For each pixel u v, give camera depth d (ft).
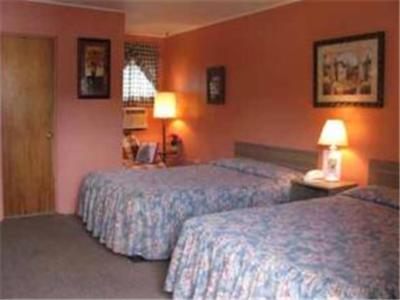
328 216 10.03
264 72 16.72
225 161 16.85
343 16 13.70
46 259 12.44
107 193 13.78
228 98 18.60
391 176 12.51
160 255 12.32
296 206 10.94
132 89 22.18
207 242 8.81
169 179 14.33
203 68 20.03
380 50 12.61
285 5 15.67
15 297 10.07
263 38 16.69
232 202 13.15
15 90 16.26
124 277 11.29
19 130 16.48
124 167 18.76
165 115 21.49
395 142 12.43
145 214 12.33
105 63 17.57
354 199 11.71
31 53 16.42
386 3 12.47
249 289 7.58
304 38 15.02
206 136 20.03
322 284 6.70
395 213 10.39
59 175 17.21
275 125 16.35
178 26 20.27
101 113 17.75
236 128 18.24
